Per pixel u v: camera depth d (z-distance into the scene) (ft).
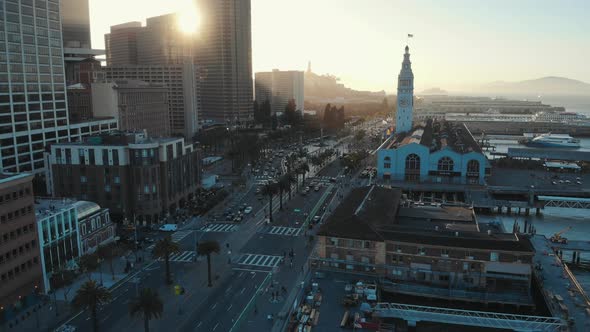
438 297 310.45
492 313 275.39
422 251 320.09
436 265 319.06
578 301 293.84
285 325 268.62
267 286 321.73
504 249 305.32
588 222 524.52
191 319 277.44
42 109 639.76
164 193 483.51
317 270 343.26
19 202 292.81
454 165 628.28
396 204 429.79
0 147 577.43
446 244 314.35
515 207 567.59
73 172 468.75
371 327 261.85
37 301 305.94
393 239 326.03
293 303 295.28
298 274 341.41
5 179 282.15
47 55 649.61
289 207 533.96
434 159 634.02
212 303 297.94
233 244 410.31
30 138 621.31
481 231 358.23
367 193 442.50
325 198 576.20
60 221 332.60
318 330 260.42
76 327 271.08
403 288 316.19
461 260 313.32
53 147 468.75
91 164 462.19
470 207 465.47
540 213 561.02
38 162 635.66
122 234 433.07
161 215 479.82
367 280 325.01
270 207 475.31
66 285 308.81
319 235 341.41
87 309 291.38
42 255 313.32
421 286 316.19
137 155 456.45
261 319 276.62
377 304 284.41
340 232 338.75
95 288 251.60
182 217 485.15
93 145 463.83
